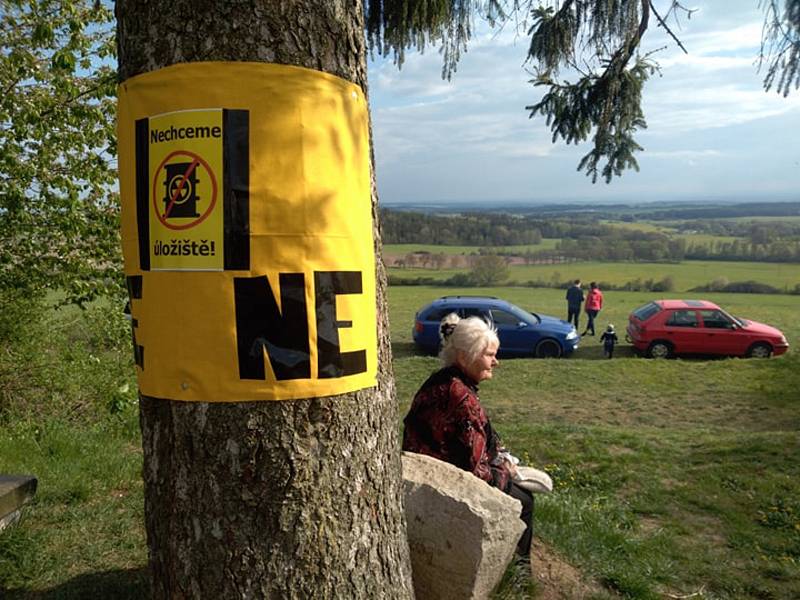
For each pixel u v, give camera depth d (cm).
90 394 753
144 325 191
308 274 185
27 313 736
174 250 183
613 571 384
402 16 533
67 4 648
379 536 204
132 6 187
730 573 481
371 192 209
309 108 185
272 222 181
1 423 668
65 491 432
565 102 630
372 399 204
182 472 185
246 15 178
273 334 183
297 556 184
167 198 183
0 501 352
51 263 719
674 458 783
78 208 696
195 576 183
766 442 798
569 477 725
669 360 1532
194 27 178
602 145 626
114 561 342
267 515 182
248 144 179
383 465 207
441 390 321
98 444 584
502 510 277
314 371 187
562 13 559
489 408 1180
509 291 3884
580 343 1905
